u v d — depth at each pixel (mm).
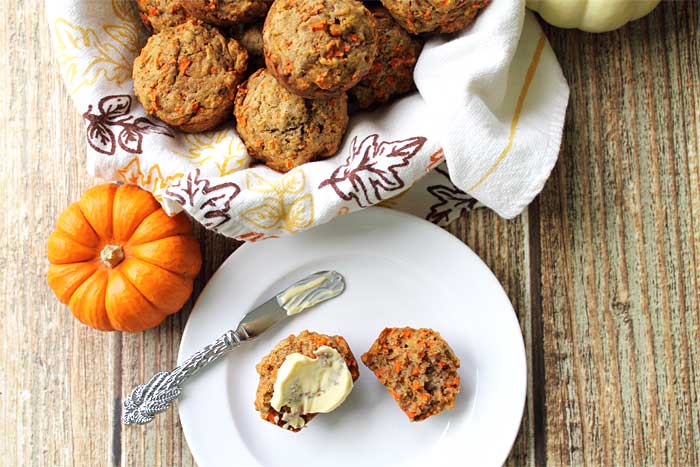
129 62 622
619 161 659
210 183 593
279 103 591
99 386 659
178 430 656
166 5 609
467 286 636
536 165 609
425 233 635
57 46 607
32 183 668
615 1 603
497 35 590
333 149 610
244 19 603
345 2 565
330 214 604
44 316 663
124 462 656
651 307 655
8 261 667
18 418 660
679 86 658
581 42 661
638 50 660
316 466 638
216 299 635
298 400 610
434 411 617
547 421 653
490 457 630
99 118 604
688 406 651
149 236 614
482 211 660
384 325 646
